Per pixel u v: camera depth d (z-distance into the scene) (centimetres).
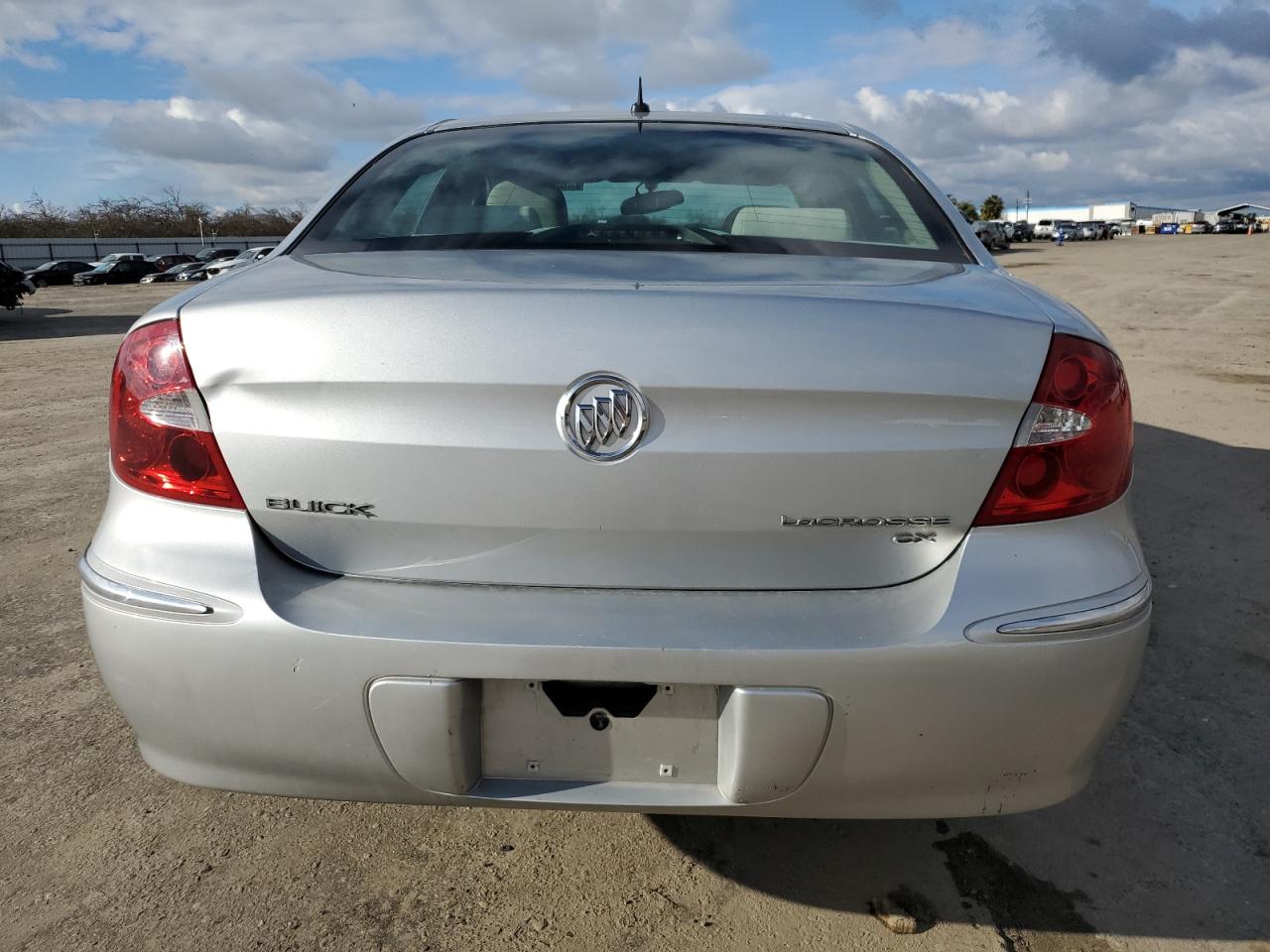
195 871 189
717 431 135
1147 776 223
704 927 175
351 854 195
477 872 190
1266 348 955
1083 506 144
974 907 181
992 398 138
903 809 145
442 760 139
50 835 200
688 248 179
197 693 142
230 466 143
